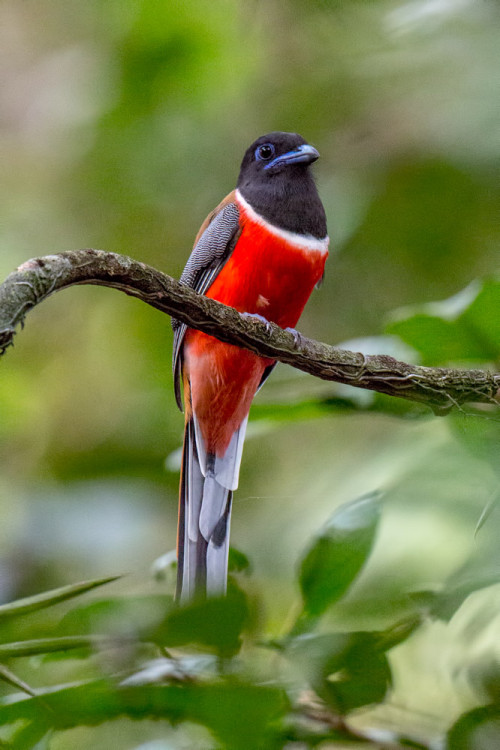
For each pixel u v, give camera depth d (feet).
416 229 44.24
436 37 40.57
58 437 50.31
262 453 42.96
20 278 17.15
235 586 16.72
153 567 23.12
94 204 53.21
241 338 22.41
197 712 15.92
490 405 23.27
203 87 49.01
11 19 60.70
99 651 16.80
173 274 51.42
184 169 50.03
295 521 29.55
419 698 23.80
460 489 18.75
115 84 49.52
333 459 39.32
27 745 16.16
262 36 46.52
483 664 21.09
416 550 24.41
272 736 16.93
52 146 56.29
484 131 41.14
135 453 42.01
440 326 20.90
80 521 37.68
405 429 25.62
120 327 52.85
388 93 46.21
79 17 57.21
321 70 47.26
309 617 17.71
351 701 16.98
